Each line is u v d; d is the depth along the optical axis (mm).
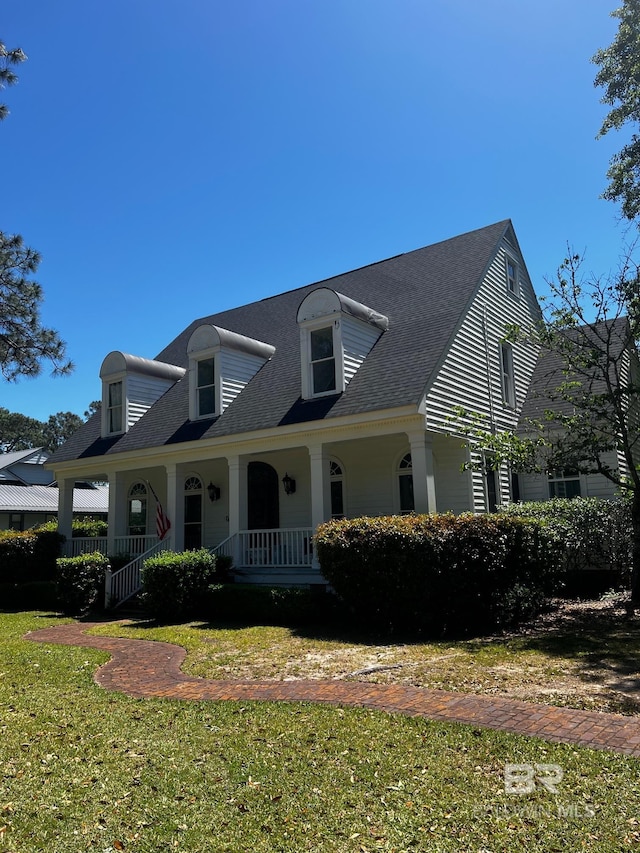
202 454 15828
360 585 10367
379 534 10180
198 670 7883
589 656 7691
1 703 6523
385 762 4504
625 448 11344
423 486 12016
